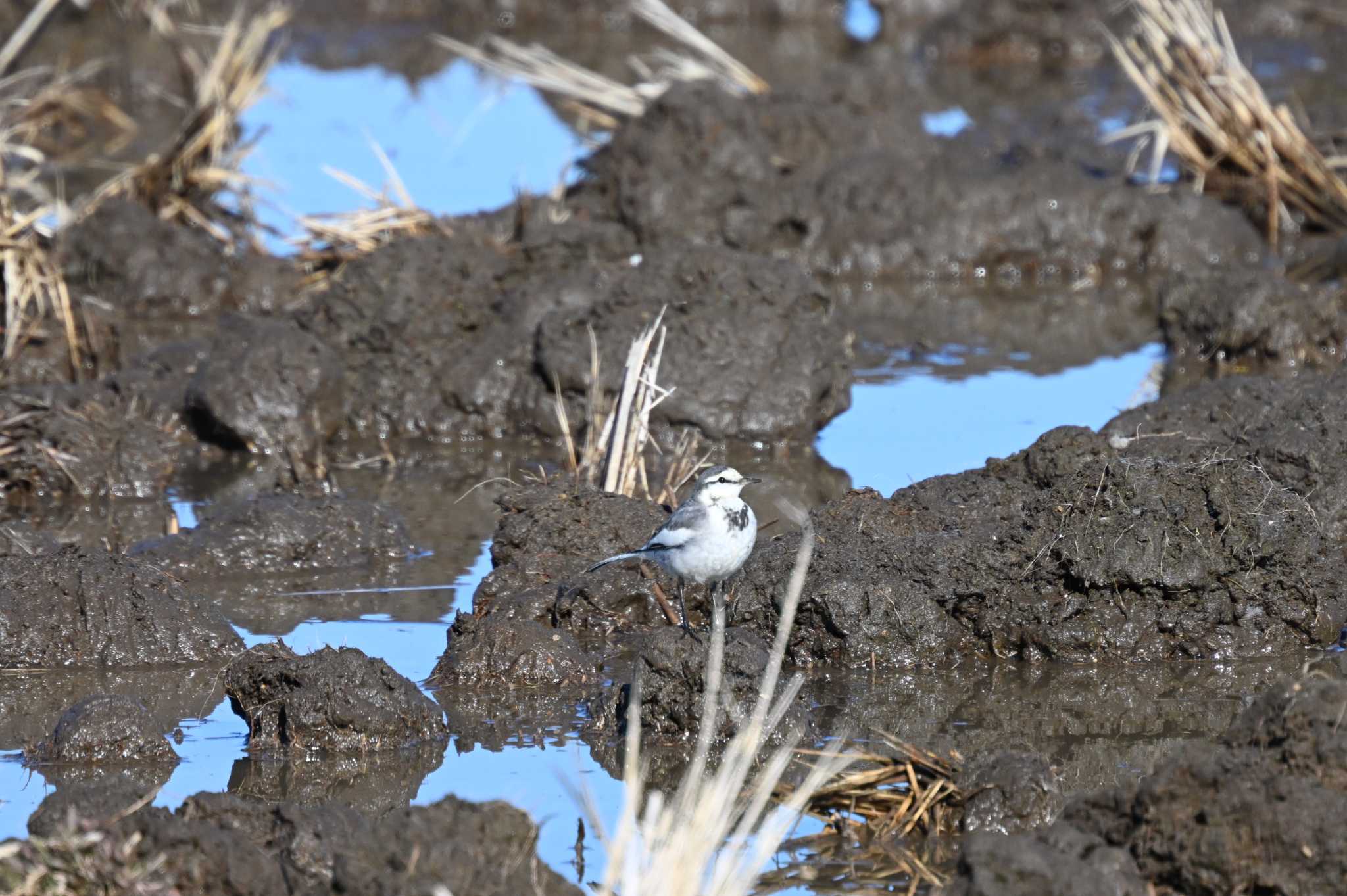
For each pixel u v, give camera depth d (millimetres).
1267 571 17750
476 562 20641
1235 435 21078
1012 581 17922
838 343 25812
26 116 40531
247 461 24609
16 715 16422
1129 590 17734
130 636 17781
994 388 27047
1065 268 34156
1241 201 35688
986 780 13773
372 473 24375
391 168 32562
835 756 14961
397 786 14789
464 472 24375
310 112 44625
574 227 29125
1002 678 17281
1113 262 34188
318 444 25047
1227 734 13586
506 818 12242
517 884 11891
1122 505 17844
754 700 15531
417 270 26938
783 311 25641
